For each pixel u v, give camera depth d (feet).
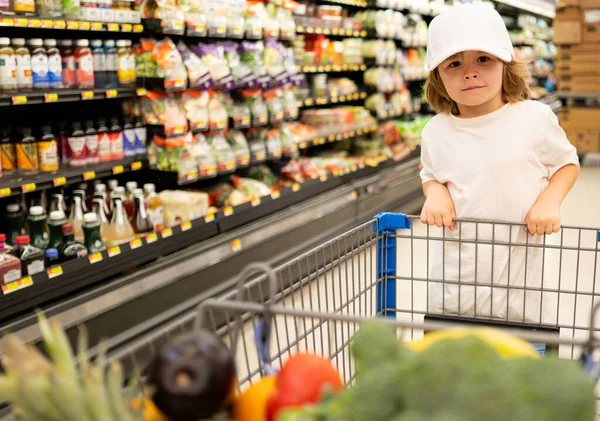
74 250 10.59
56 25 10.68
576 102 29.45
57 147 12.14
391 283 5.70
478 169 6.59
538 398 2.19
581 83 28.99
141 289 11.09
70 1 11.21
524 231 6.56
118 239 11.48
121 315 10.68
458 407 2.08
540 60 35.47
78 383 2.43
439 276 6.77
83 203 11.71
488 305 6.63
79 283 10.29
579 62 28.84
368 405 2.23
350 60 19.62
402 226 5.56
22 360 2.42
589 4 28.09
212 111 14.01
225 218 13.51
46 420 2.31
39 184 10.76
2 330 9.05
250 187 14.92
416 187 21.58
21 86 10.95
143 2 12.47
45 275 9.77
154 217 12.68
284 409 2.64
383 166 20.26
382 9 21.35
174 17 12.59
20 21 10.10
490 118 6.63
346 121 19.15
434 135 6.91
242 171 16.06
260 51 15.35
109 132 12.51
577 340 2.93
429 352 2.22
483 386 2.08
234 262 13.15
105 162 12.42
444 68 6.33
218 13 14.05
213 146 14.24
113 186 12.50
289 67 16.24
